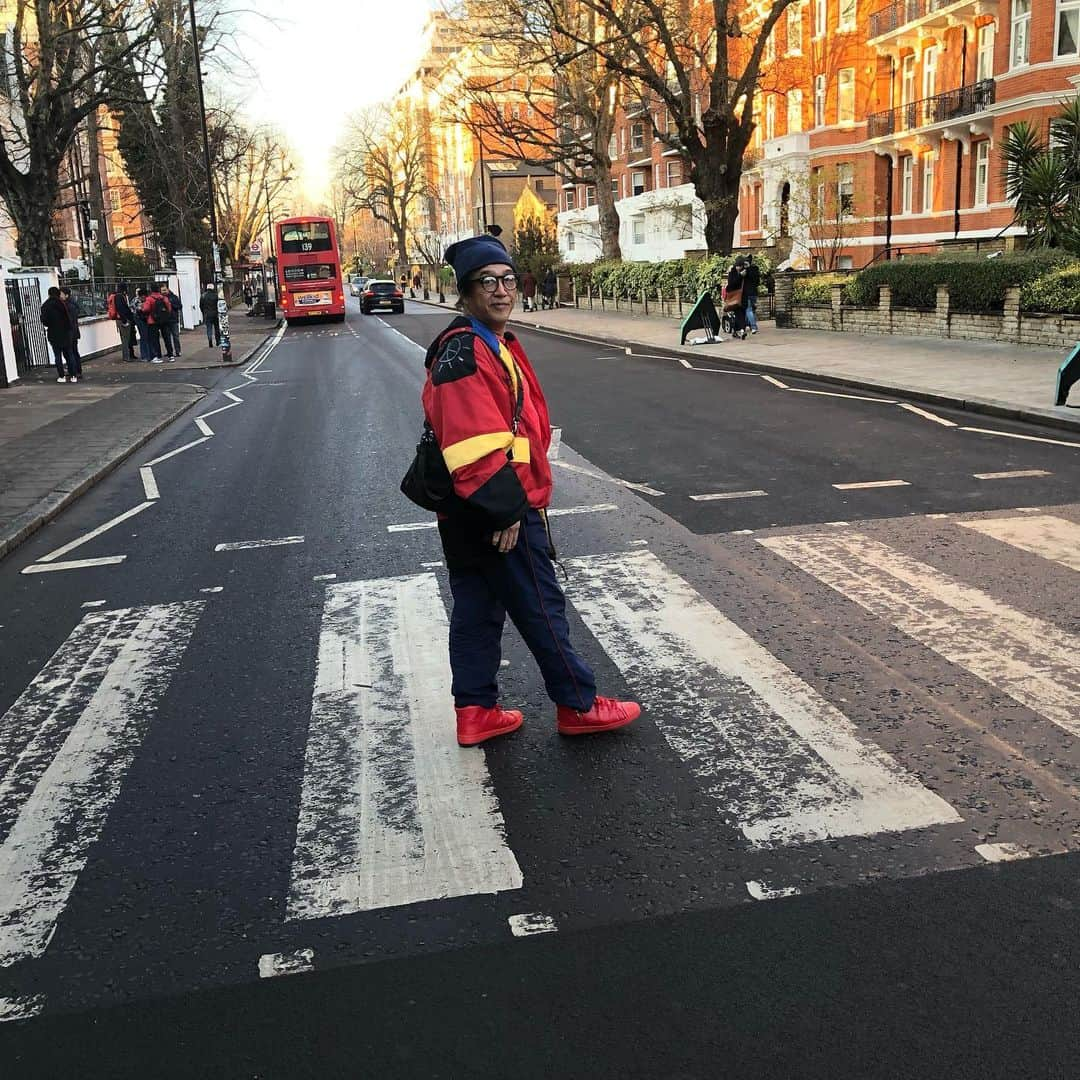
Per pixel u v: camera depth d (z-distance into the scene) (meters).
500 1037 2.49
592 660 4.90
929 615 5.25
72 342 21.75
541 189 93.38
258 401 17.31
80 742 4.35
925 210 36.28
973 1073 2.31
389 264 126.38
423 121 94.25
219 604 6.17
